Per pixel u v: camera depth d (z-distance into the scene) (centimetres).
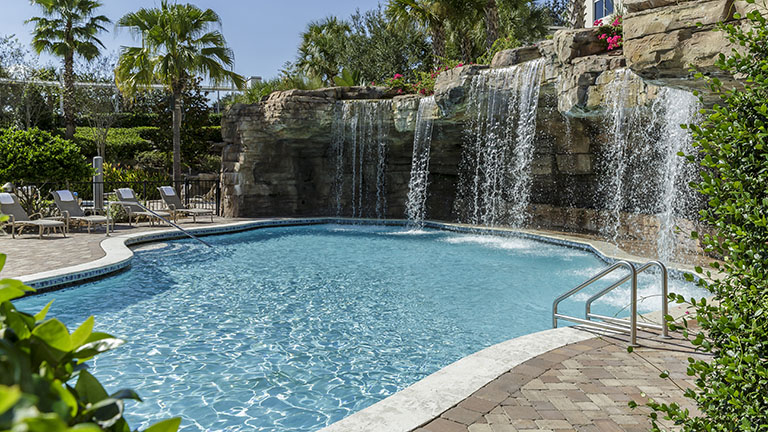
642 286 903
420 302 823
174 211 1716
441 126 1730
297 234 1638
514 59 1398
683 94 934
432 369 553
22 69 3122
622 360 477
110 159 3002
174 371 534
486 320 732
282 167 2019
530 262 1154
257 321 714
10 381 72
